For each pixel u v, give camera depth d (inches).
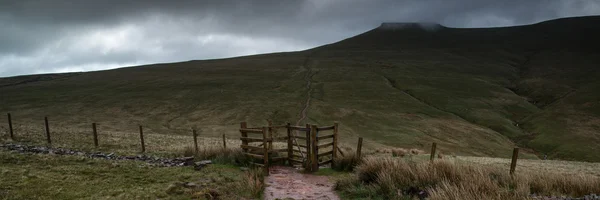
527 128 2930.6
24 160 536.1
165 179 481.1
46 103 3425.2
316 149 617.0
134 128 2388.0
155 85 4224.9
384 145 2071.9
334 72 4820.4
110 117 2849.4
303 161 642.2
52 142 855.1
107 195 389.1
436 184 394.9
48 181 424.8
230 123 2655.0
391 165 481.1
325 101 3348.9
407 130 2522.1
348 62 5703.7
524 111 3435.0
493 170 489.4
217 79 4475.9
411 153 1140.5
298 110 3011.8
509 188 404.5
